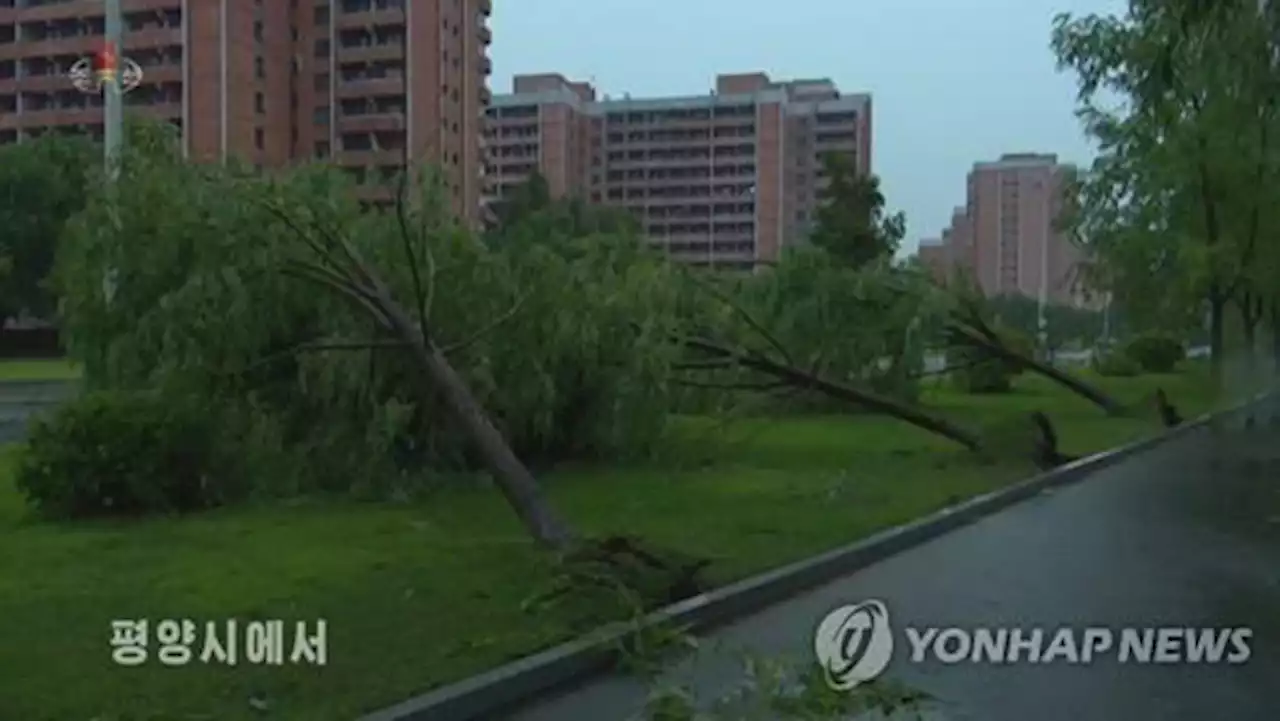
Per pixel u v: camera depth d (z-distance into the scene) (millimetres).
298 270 12719
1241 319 37531
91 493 11797
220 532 10992
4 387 35062
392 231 14102
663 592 8422
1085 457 18266
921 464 17000
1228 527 12469
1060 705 6445
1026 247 83812
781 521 11922
